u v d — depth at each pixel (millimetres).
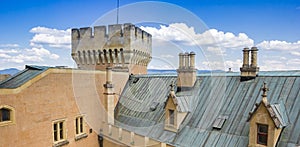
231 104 18359
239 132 16109
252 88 18469
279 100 16125
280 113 14797
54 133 19750
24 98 17141
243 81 19594
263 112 14078
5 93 15938
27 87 17312
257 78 18953
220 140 16453
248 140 15258
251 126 14664
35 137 17969
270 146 13789
